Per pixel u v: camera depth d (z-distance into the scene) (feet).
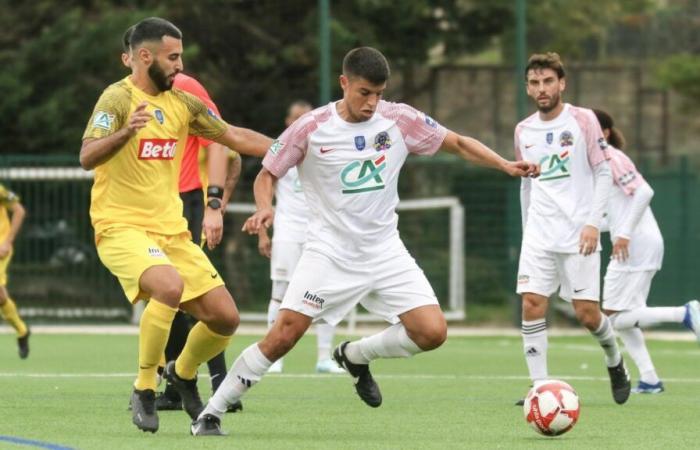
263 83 229.45
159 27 71.31
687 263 199.31
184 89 82.64
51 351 147.02
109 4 225.35
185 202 89.71
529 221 94.53
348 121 72.23
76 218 206.39
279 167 72.33
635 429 77.41
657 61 267.39
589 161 92.94
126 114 70.69
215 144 86.69
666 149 259.39
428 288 73.77
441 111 248.11
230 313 72.28
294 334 71.97
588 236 90.94
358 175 72.23
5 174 200.54
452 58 248.93
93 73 218.38
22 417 81.00
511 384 110.32
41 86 218.59
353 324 195.00
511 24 242.78
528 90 94.58
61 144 218.79
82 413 83.35
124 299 204.95
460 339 183.62
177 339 87.35
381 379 115.44
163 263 70.28
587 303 92.07
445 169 215.31
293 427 76.84
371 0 226.99
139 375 70.38
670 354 153.79
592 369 130.11
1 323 200.23
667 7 277.64
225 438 70.74
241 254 209.97
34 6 223.10
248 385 71.67
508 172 75.00
